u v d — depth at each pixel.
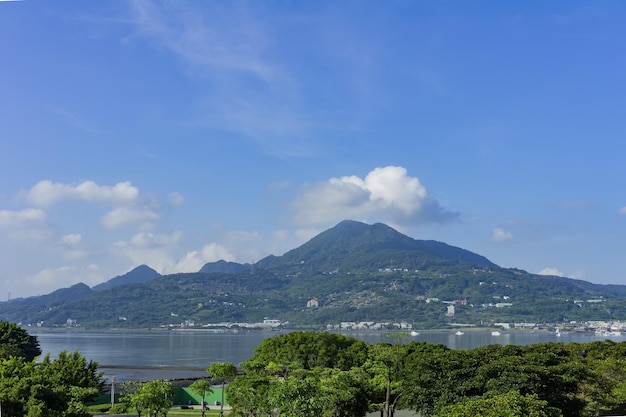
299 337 108.19
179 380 110.88
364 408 67.69
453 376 68.44
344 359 102.31
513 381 63.44
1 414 45.31
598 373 75.38
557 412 54.06
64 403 49.16
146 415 70.88
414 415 86.75
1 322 127.38
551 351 77.88
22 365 55.66
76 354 78.94
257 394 64.19
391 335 87.62
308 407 56.88
